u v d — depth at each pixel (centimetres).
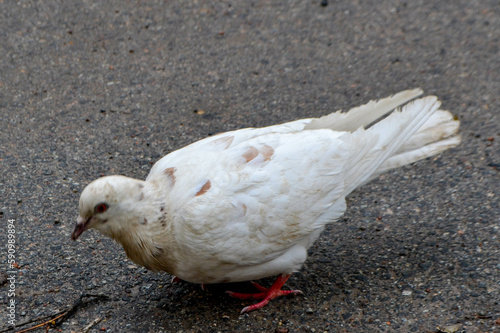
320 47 808
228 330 444
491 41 818
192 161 448
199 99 714
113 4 866
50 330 443
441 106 704
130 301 470
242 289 488
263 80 749
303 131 476
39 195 567
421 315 452
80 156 621
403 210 561
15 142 633
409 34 834
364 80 752
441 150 493
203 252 423
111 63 762
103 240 525
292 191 441
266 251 441
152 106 700
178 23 838
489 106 702
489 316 446
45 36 798
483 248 511
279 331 440
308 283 486
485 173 601
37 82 724
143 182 433
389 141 478
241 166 439
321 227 466
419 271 493
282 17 859
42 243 517
